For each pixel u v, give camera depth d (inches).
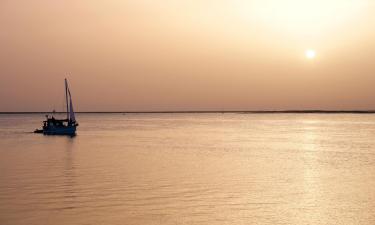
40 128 6018.7
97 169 1911.9
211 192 1419.8
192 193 1402.6
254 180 1642.5
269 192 1430.9
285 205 1261.1
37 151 2746.1
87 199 1314.0
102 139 3853.3
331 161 2252.7
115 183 1562.5
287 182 1609.3
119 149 2881.4
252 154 2583.7
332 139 3858.3
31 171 1855.3
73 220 1108.5
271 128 6269.7
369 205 1264.8
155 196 1355.8
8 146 3115.2
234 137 4170.8
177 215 1155.3
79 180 1622.8
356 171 1897.1
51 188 1472.7
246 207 1237.1
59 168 1945.1
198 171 1861.5
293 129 5940.0
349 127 6604.3
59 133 4362.7
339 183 1596.9
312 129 5910.4
